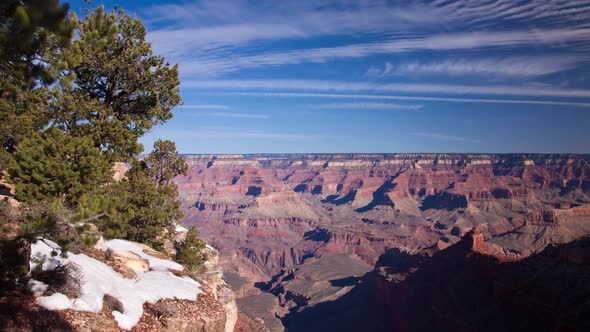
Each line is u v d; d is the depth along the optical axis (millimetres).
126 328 13383
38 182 17453
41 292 12383
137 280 17078
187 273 21734
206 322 16547
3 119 18797
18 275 11844
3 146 21172
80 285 13438
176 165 34438
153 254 22578
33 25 9336
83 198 10898
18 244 11438
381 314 113312
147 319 14656
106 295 14219
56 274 12969
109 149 24828
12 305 11242
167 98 29094
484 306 78375
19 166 17500
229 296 28359
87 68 25297
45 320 11406
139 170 30156
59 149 18172
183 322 15414
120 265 17531
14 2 9508
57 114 22000
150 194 28109
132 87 27250
